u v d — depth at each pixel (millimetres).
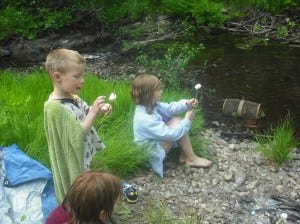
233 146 2580
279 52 4219
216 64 3969
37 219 1846
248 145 2615
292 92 3430
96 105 1637
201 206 2051
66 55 1625
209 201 2086
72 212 1278
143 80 2205
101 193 1250
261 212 2023
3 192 1947
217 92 3430
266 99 3330
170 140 2234
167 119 2373
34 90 2908
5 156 2121
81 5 4965
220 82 3605
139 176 2242
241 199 2109
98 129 2412
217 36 4684
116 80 3586
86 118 1646
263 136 2771
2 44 4648
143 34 4770
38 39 4715
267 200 2107
